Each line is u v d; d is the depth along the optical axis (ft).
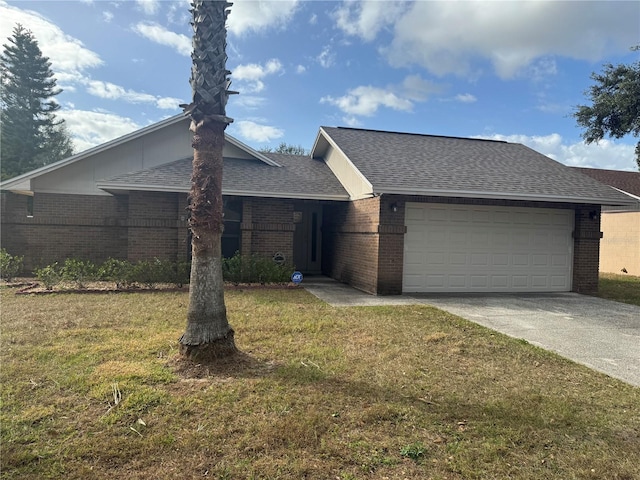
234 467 8.75
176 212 36.60
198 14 15.06
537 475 8.83
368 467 8.91
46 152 122.72
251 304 26.25
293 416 10.97
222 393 12.25
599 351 18.24
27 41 120.16
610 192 36.22
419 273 33.37
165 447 9.39
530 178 36.68
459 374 14.73
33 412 10.82
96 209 40.27
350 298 30.22
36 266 39.04
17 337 17.51
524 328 22.17
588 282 35.96
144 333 18.43
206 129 14.99
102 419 10.53
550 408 12.09
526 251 35.50
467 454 9.52
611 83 43.47
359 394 12.57
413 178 32.55
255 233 38.88
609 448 10.01
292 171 43.32
